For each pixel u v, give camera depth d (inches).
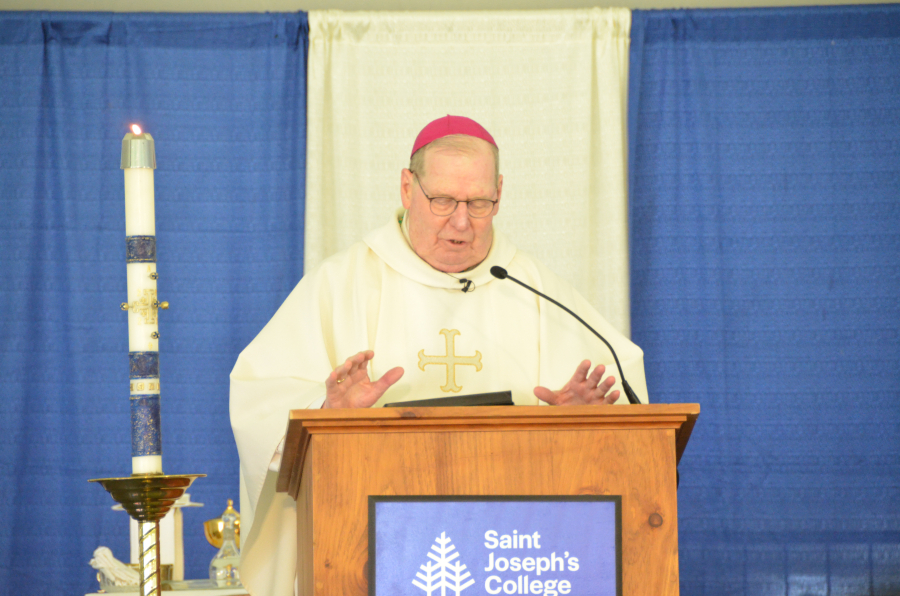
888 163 254.4
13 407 237.1
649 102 257.1
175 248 247.3
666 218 253.3
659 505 90.8
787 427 245.3
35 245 244.4
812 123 255.8
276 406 131.0
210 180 249.6
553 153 251.0
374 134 251.1
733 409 246.2
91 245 245.9
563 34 254.4
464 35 253.9
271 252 247.8
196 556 235.5
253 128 251.1
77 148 248.5
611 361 153.8
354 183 249.6
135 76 251.0
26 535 234.1
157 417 115.9
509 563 87.9
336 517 89.7
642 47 255.8
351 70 252.8
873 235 252.5
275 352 141.0
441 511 88.5
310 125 248.1
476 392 144.8
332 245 247.8
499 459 91.3
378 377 143.4
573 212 248.5
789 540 240.7
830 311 250.1
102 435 239.3
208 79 252.1
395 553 88.0
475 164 143.3
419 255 150.7
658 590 89.4
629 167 250.8
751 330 249.6
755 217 253.3
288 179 249.6
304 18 252.8
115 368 242.4
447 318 147.7
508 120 252.4
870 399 246.4
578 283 246.4
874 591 238.7
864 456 244.2
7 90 247.8
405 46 253.4
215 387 243.3
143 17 251.9
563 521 88.6
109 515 236.2
